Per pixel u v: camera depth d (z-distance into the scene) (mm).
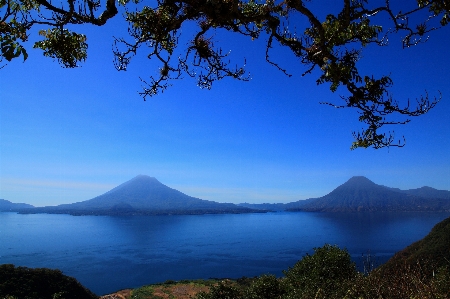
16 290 30016
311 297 8039
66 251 126312
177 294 48906
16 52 2934
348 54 4047
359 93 3912
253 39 4340
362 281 5246
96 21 3359
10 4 3250
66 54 4238
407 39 4367
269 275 13945
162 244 150000
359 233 173500
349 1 3820
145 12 3986
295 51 4078
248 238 171125
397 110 3805
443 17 4258
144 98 4480
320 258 12234
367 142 4102
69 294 34625
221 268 88438
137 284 70562
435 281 4449
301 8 3648
